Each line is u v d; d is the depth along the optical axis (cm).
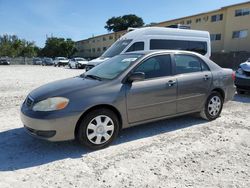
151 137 461
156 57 474
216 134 480
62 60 4638
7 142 432
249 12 3169
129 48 1028
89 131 395
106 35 6719
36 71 2536
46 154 388
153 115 462
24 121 398
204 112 550
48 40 8700
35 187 300
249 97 887
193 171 341
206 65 549
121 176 326
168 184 309
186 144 430
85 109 383
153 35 1063
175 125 530
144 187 303
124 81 429
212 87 546
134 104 433
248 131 500
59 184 307
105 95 402
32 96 411
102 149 408
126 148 412
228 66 3066
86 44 7856
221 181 318
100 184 308
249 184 312
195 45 1169
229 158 382
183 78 495
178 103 493
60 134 376
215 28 3672
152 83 453
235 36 3369
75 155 385
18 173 331
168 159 375
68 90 396
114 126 417
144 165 356
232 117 600
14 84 1222
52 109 374
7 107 689
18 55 8069
